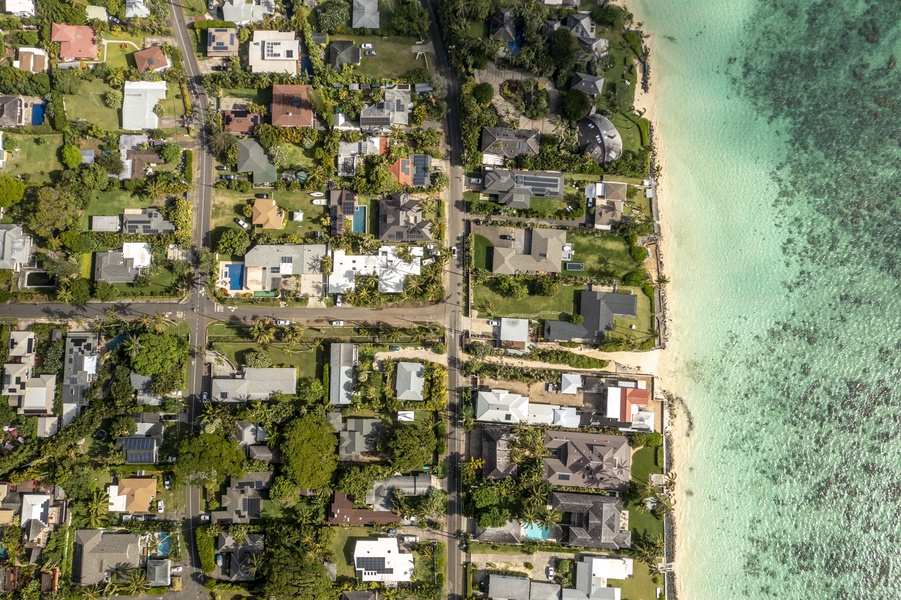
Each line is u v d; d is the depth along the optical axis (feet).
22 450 263.49
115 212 278.87
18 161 279.28
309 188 279.90
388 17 289.12
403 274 278.87
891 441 289.74
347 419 273.54
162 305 278.26
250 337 277.23
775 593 281.74
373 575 270.26
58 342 271.90
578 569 272.72
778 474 287.48
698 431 286.46
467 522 275.80
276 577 255.50
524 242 283.59
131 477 269.03
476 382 280.72
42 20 280.51
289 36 284.41
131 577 263.90
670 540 280.10
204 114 284.20
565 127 283.59
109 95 278.46
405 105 280.31
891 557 284.20
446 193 285.23
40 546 265.13
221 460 255.29
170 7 287.07
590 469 270.05
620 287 285.23
